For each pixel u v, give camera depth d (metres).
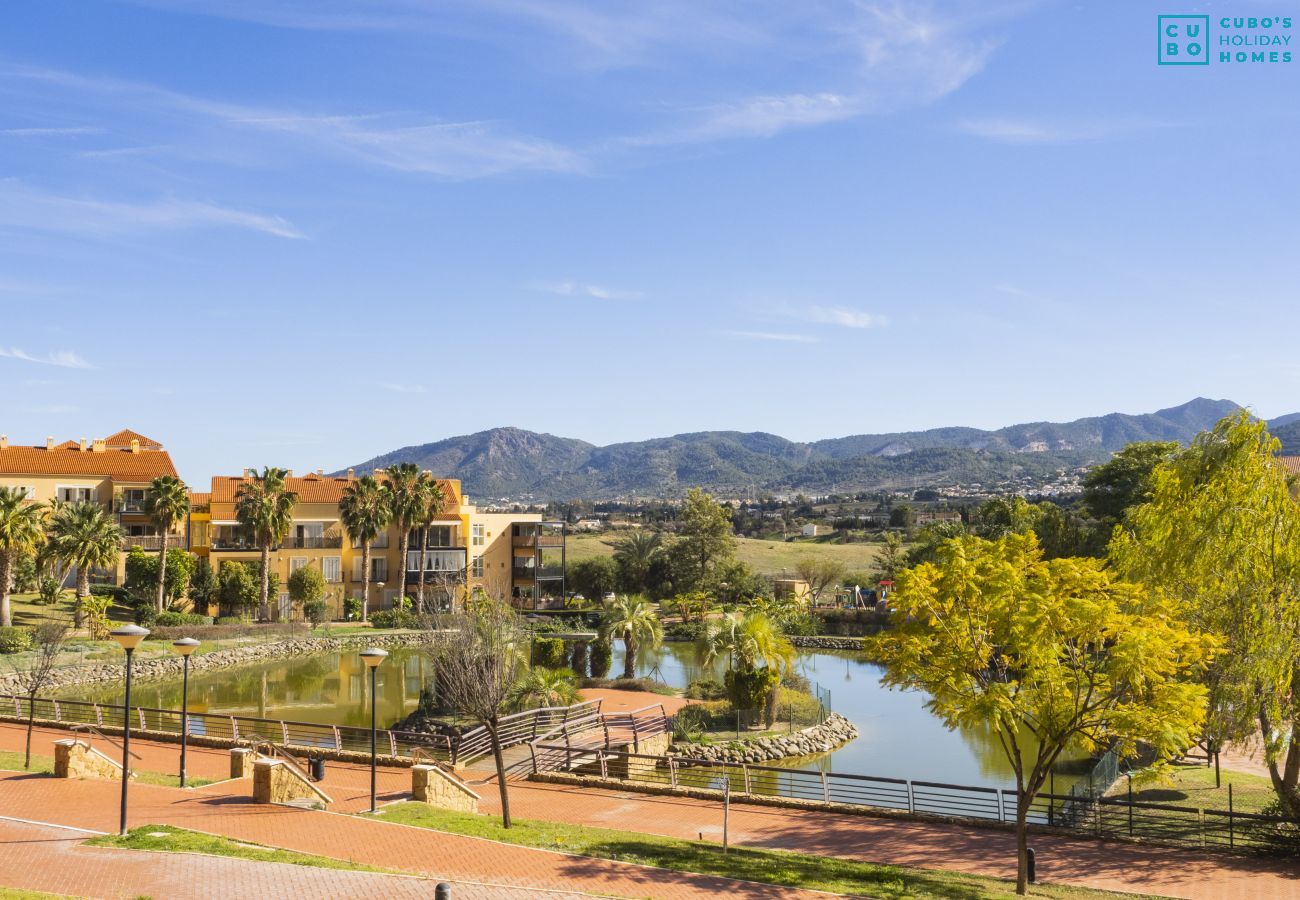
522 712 35.78
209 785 25.45
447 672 33.50
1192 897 19.70
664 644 83.25
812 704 47.94
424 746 34.22
